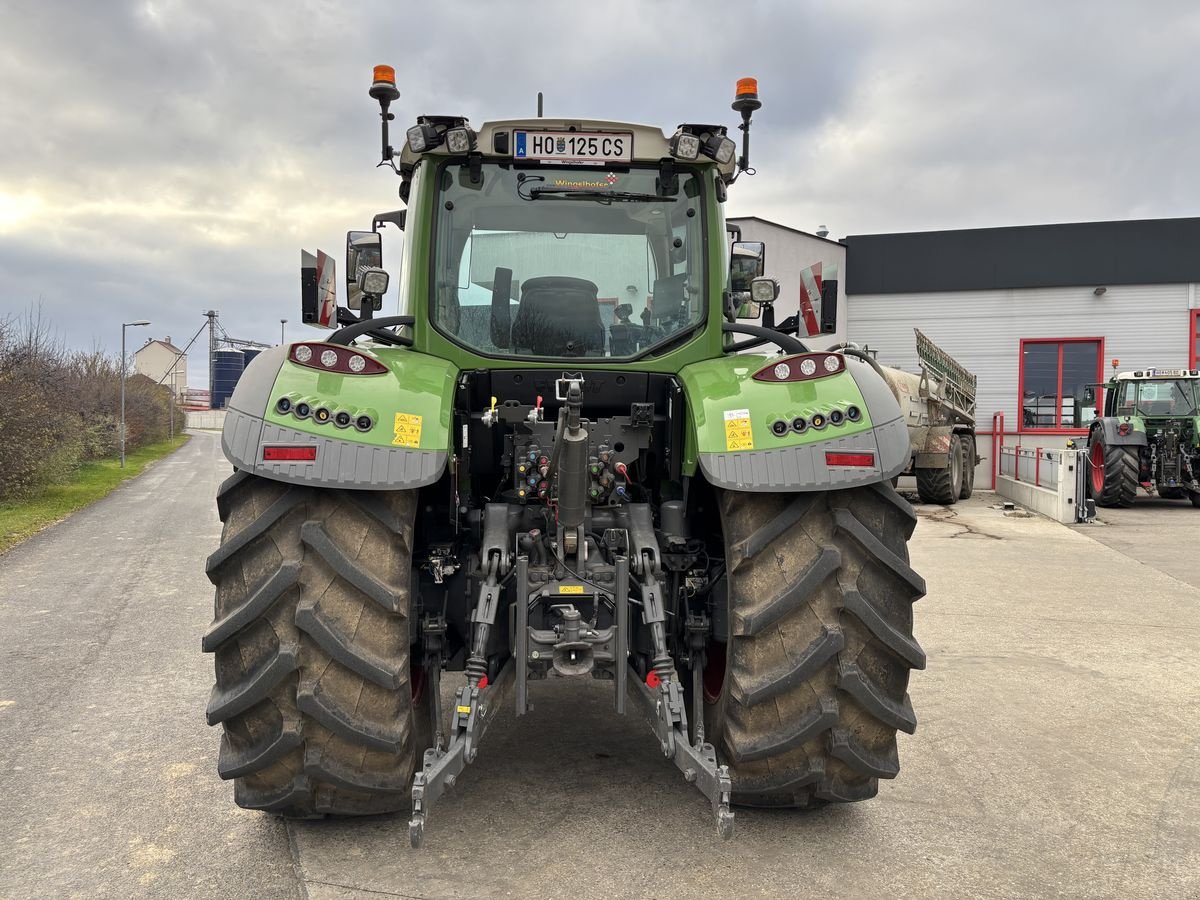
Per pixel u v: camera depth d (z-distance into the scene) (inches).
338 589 107.2
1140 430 601.0
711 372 128.3
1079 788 145.5
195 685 198.7
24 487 604.7
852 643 113.1
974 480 850.8
